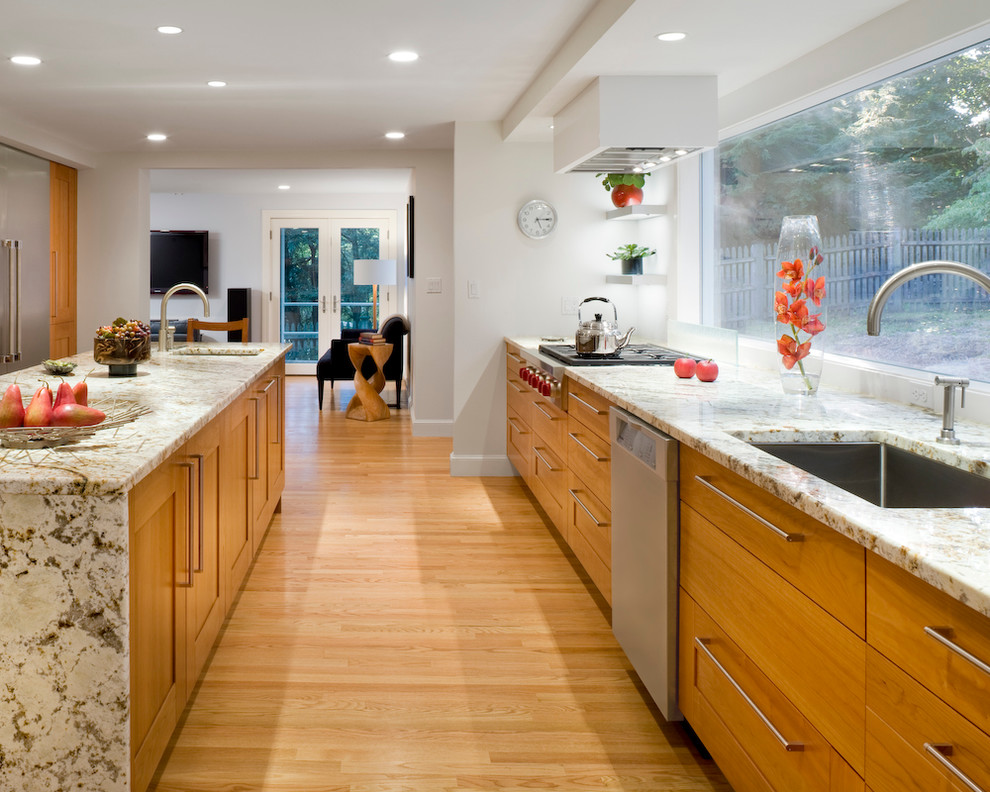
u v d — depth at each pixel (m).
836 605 1.37
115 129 5.63
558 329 5.49
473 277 5.46
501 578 3.62
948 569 1.04
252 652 2.84
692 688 2.12
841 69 2.88
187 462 2.16
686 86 3.48
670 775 2.14
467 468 5.62
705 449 1.93
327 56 3.82
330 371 8.51
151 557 1.82
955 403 2.17
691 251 4.44
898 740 1.19
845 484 2.10
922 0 2.44
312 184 9.80
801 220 2.68
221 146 6.37
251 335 11.12
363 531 4.30
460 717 2.42
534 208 5.40
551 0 3.00
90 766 1.65
